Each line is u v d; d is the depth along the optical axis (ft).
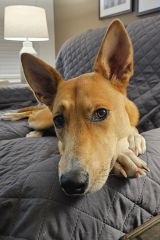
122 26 1.18
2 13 4.37
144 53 1.90
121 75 1.23
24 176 1.00
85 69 2.24
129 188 0.92
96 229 0.83
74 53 2.44
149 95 1.71
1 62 4.50
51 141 1.56
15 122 2.18
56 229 0.79
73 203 0.83
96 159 0.93
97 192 0.88
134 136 1.16
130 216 0.91
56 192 0.86
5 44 4.48
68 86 1.16
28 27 3.59
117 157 0.99
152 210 0.97
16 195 0.93
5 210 0.92
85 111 1.04
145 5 2.65
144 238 0.86
